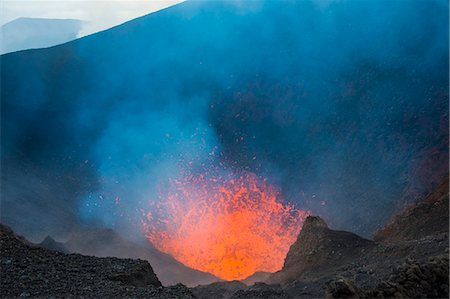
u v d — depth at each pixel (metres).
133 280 13.34
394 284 10.23
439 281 10.75
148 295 11.96
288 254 29.31
